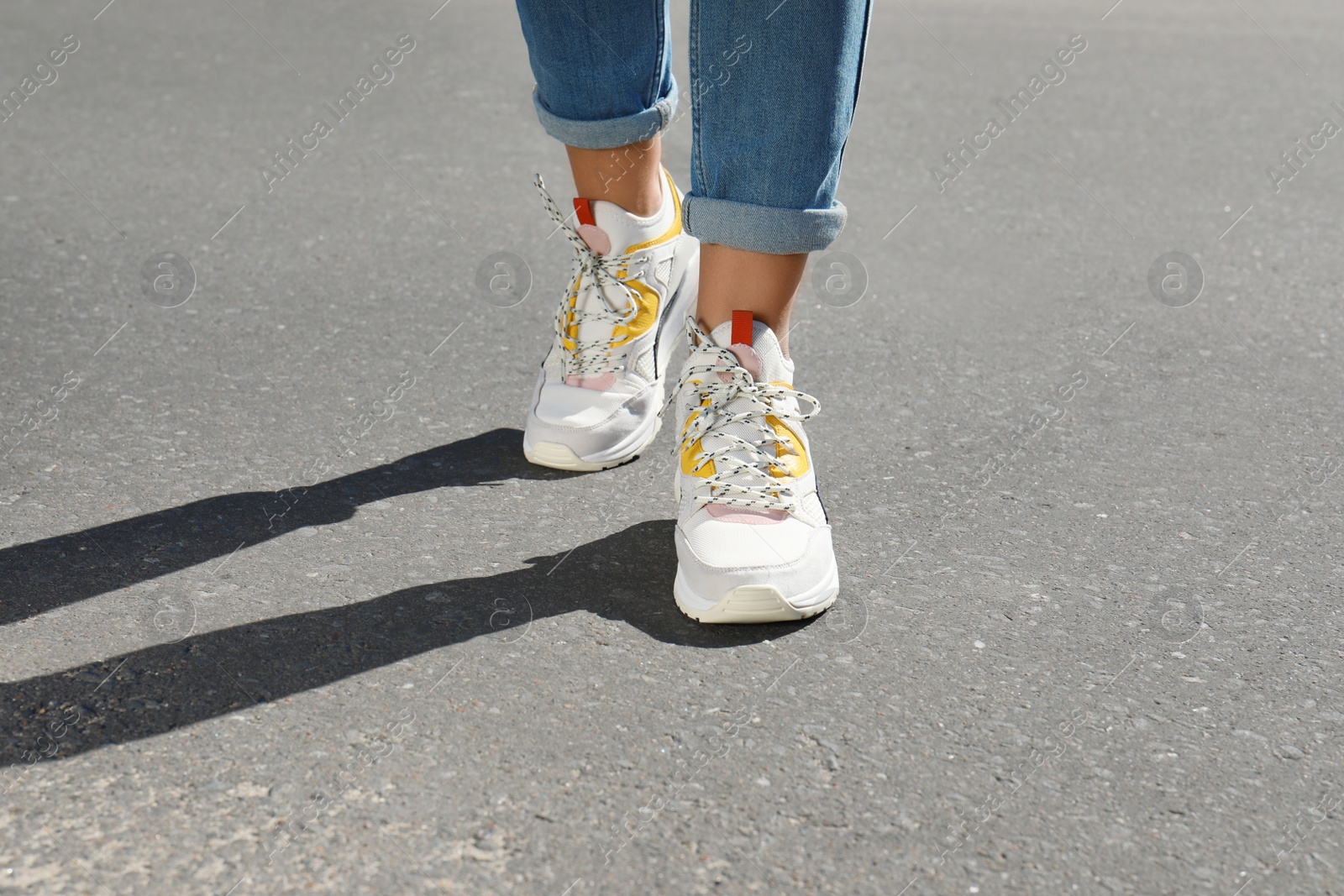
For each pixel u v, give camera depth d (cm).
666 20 179
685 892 113
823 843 120
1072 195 339
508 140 380
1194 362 240
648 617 158
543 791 125
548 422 194
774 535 156
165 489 188
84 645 148
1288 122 406
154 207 320
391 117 400
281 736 133
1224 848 120
